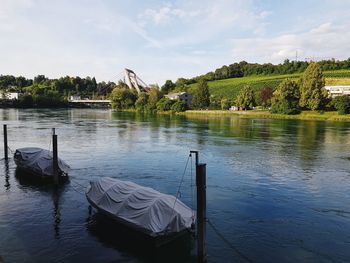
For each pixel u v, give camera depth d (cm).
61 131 8225
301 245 2244
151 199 2219
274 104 15100
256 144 6328
